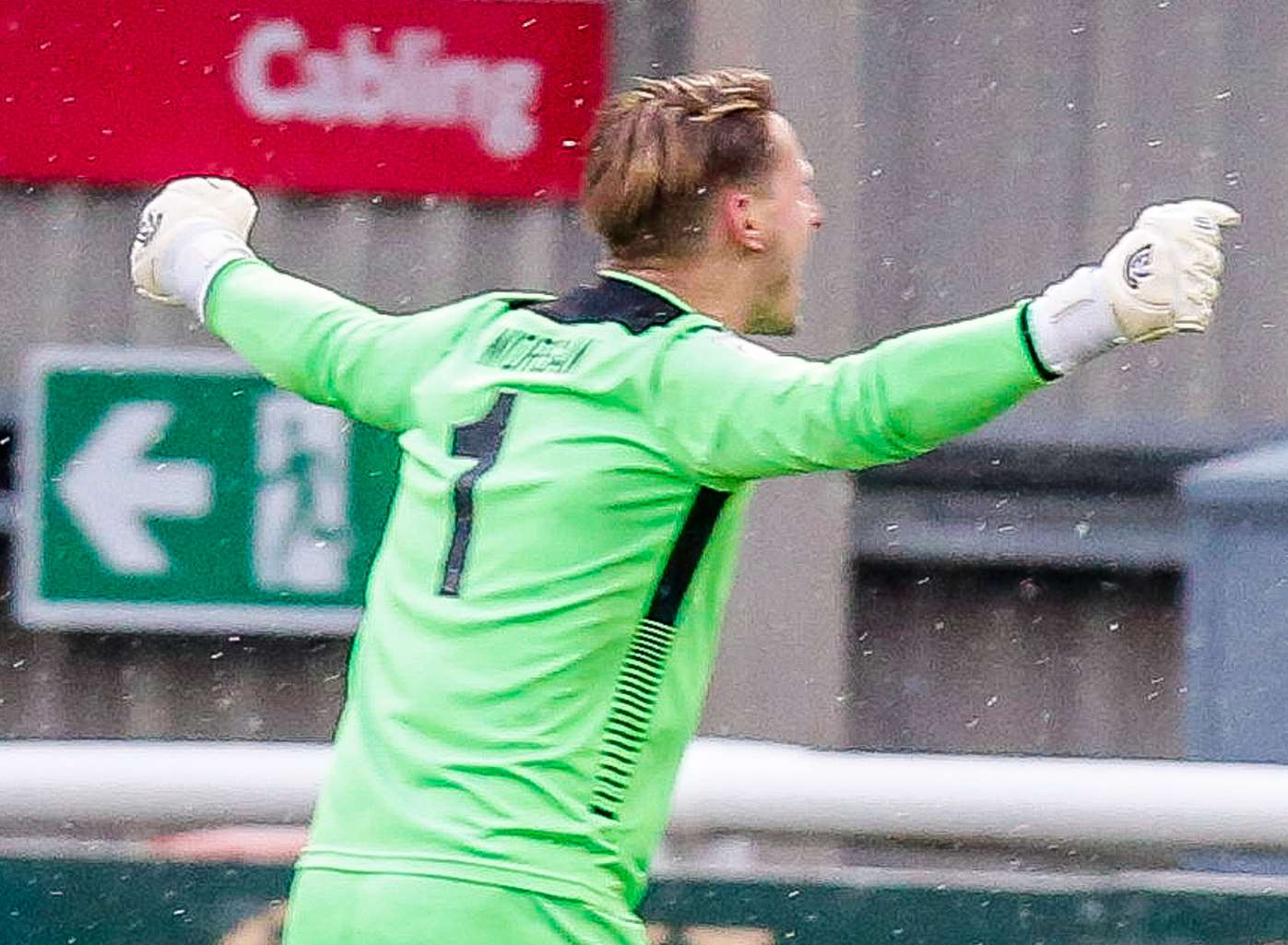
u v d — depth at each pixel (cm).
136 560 2852
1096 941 1137
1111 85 2962
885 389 895
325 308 1100
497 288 2911
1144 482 2961
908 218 2945
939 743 2966
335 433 2853
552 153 2906
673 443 962
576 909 950
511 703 957
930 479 2967
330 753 1140
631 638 970
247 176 2900
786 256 1043
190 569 2853
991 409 891
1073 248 2956
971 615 2995
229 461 2852
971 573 2989
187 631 2864
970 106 2950
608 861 963
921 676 2981
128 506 2852
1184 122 2959
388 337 1073
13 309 2919
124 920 1147
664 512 966
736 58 2897
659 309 1000
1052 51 2956
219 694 2912
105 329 2930
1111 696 2992
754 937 1134
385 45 2895
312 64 2897
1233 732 2061
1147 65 2961
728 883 1134
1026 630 2997
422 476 1015
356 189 2902
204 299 1128
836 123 2916
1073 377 2980
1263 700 2050
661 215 1022
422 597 989
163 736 2906
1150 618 2992
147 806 1123
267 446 2848
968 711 2986
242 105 2898
